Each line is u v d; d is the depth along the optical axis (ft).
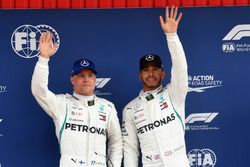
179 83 18.83
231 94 21.81
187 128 21.86
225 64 21.79
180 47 18.43
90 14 21.62
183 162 19.33
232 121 21.85
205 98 21.79
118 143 20.04
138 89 21.79
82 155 19.42
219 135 21.85
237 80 21.83
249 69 21.81
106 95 21.79
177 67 18.56
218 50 21.77
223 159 21.85
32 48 21.58
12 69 21.56
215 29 21.75
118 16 21.63
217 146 21.85
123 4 21.63
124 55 21.70
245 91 21.83
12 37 21.50
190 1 21.70
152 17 21.66
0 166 21.58
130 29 21.67
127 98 21.81
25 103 21.62
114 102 21.81
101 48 21.67
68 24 21.59
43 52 18.39
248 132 21.86
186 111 21.83
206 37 21.75
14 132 21.59
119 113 21.81
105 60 21.70
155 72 19.74
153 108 19.75
